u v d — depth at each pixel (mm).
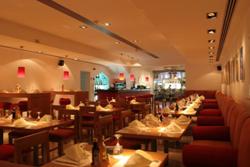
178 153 4879
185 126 3814
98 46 9977
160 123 3951
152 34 7531
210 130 3947
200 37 6141
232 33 6055
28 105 7367
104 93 11391
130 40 8539
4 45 7672
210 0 3463
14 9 5227
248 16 3959
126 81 17172
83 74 13289
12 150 3096
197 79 14305
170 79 17250
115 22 6062
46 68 10336
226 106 4898
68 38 8344
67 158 2031
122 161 2037
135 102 8195
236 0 3539
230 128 3697
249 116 2750
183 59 13625
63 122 4258
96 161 1920
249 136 2104
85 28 6871
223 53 10000
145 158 1797
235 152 2711
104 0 4551
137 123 3629
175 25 4883
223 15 4172
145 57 13422
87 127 5359
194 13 4059
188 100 9172
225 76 10172
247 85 4195
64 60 11406
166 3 3586
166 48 10320
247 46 4129
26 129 3742
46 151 2547
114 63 13617
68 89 11711
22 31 6633
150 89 17188
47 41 7582
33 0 4711
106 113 5926
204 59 12016
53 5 4984
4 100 8172
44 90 10219
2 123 4176
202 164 2816
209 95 13594
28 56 9391
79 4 4750
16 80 8859
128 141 3623
